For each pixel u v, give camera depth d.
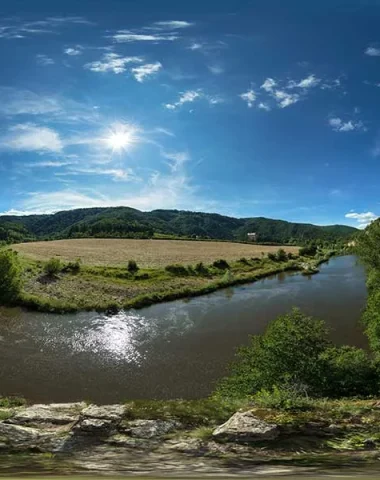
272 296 48.06
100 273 54.62
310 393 13.05
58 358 26.67
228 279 57.41
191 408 8.78
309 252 101.44
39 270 52.19
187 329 34.31
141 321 37.06
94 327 34.62
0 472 6.05
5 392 21.09
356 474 5.62
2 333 31.50
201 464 6.53
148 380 23.48
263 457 6.79
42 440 7.46
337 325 33.69
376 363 14.40
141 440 7.47
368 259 31.70
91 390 22.00
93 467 6.38
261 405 9.10
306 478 5.26
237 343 30.31
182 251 92.44
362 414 8.35
